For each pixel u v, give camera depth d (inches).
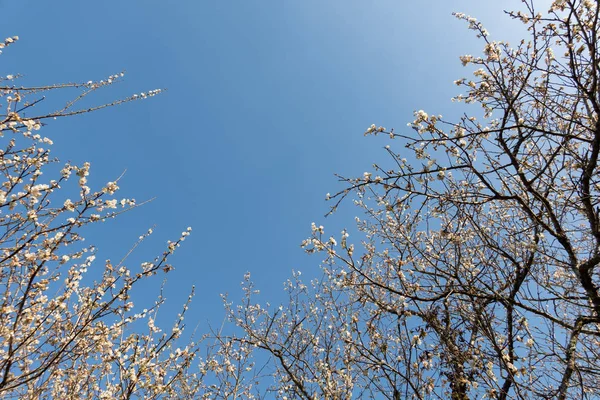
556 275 202.7
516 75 180.9
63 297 155.4
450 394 154.6
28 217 134.6
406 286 178.5
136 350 173.6
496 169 161.8
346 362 188.4
